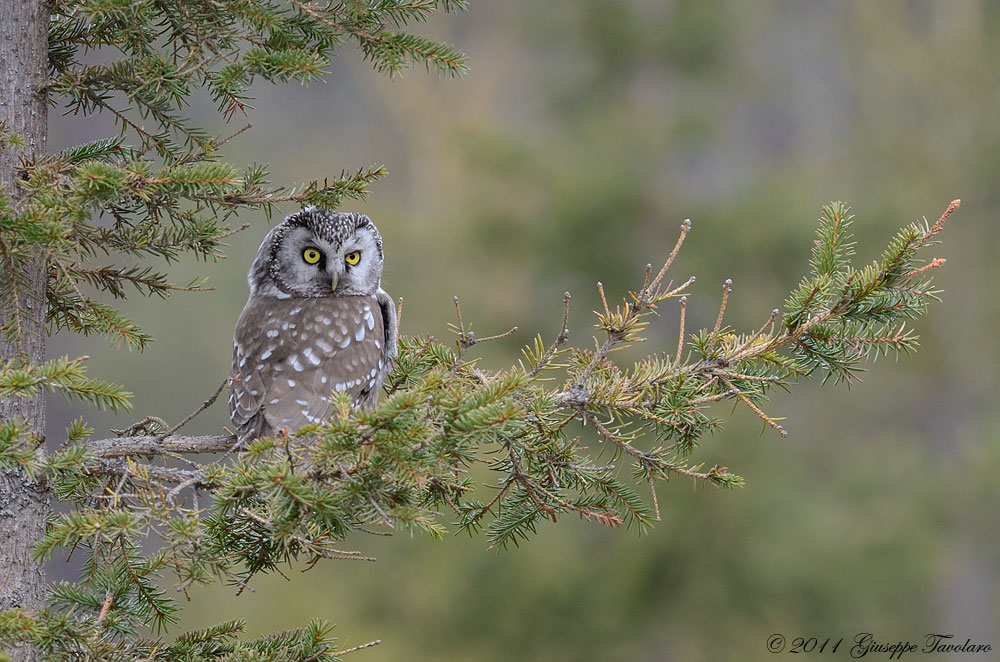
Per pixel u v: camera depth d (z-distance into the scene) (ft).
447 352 22.93
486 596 54.90
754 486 54.65
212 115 101.71
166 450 18.25
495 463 18.97
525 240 61.21
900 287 17.70
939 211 66.23
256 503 16.17
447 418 15.60
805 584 53.83
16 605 16.33
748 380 18.06
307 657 16.58
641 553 54.44
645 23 64.64
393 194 97.86
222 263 99.04
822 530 55.42
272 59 16.79
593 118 64.39
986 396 66.59
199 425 100.32
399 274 64.03
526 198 62.85
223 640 17.16
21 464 15.29
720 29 64.54
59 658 15.28
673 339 59.21
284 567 58.85
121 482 16.29
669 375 18.16
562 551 56.13
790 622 54.44
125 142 17.72
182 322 100.58
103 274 17.90
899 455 63.72
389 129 100.53
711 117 63.87
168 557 15.38
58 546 14.98
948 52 67.41
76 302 17.94
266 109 115.55
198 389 100.42
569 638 54.70
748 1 66.80
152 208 16.78
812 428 66.28
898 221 63.05
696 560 54.44
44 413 17.16
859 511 59.72
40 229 14.79
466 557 55.67
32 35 17.17
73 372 14.87
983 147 66.39
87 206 15.49
